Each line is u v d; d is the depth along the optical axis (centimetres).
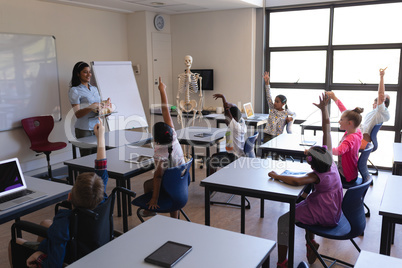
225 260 159
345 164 336
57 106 550
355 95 574
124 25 666
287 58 622
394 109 549
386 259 163
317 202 253
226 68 651
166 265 153
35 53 511
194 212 397
